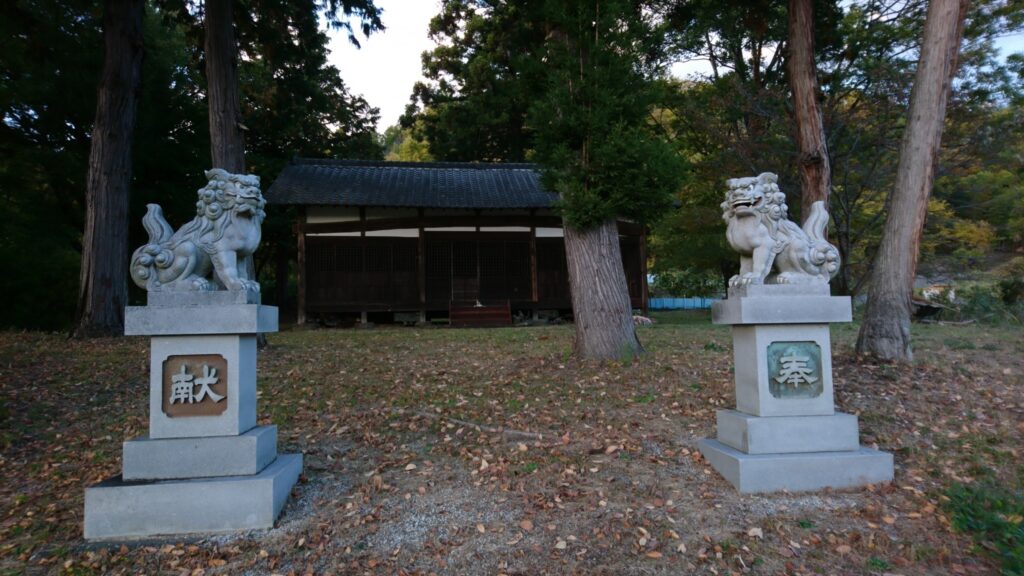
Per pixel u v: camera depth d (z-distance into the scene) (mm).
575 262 8336
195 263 4219
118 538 3855
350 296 16312
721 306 4863
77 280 15781
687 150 19750
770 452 4453
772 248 4605
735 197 4625
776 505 4164
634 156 7109
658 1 11562
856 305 17891
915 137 7727
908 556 3602
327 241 16312
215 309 4039
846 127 16094
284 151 24219
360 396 6988
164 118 18438
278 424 6055
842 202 17516
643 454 5039
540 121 7559
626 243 17797
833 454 4441
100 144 12188
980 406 6156
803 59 11492
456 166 19703
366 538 3857
